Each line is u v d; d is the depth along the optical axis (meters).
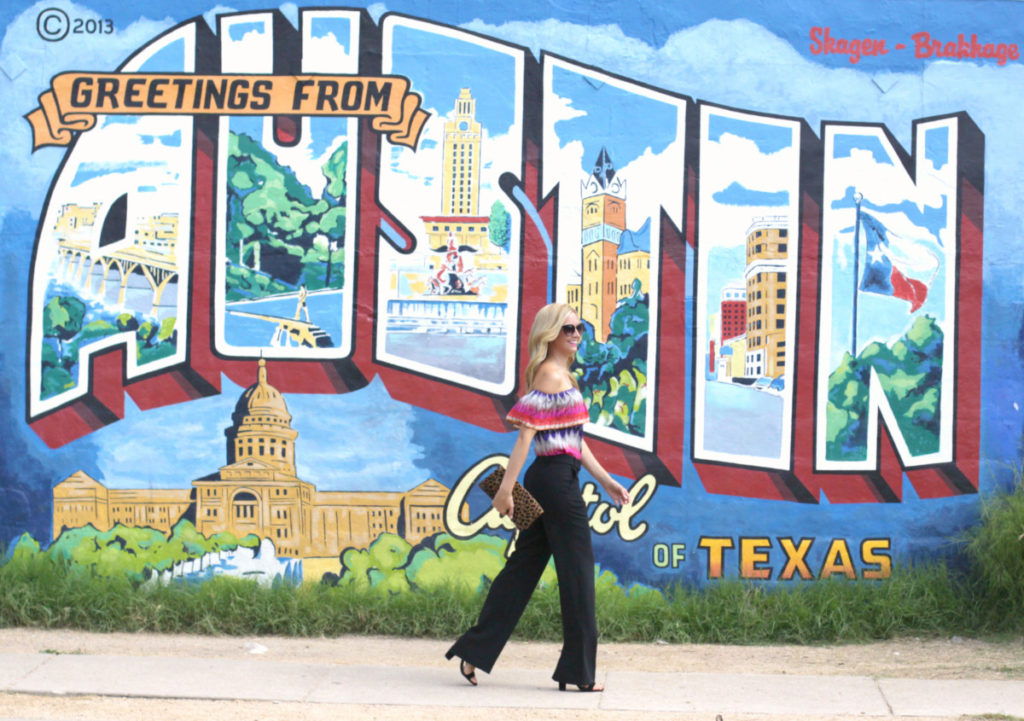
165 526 7.13
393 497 7.13
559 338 5.78
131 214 7.20
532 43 7.21
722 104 7.18
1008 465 7.07
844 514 7.08
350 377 7.16
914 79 7.16
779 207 7.14
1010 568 6.82
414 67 7.22
